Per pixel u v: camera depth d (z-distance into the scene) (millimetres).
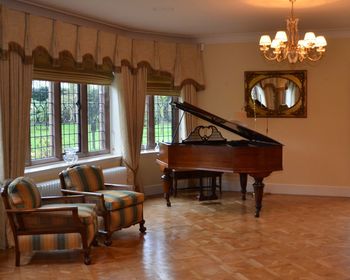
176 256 4410
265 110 7469
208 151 5777
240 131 6059
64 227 4223
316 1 5227
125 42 6758
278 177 7547
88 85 6672
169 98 7812
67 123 6312
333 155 7293
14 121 4793
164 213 6152
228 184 7754
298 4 5379
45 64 5535
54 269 4125
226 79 7602
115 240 4957
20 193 4199
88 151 6656
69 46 5727
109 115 7020
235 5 5418
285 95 7383
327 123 7281
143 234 5172
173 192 7398
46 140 5902
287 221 5695
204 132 7711
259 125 7547
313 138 7352
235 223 5613
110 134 7051
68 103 6316
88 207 4559
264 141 6102
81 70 6160
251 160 5645
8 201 4195
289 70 7328
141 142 7141
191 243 4816
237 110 7586
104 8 5492
